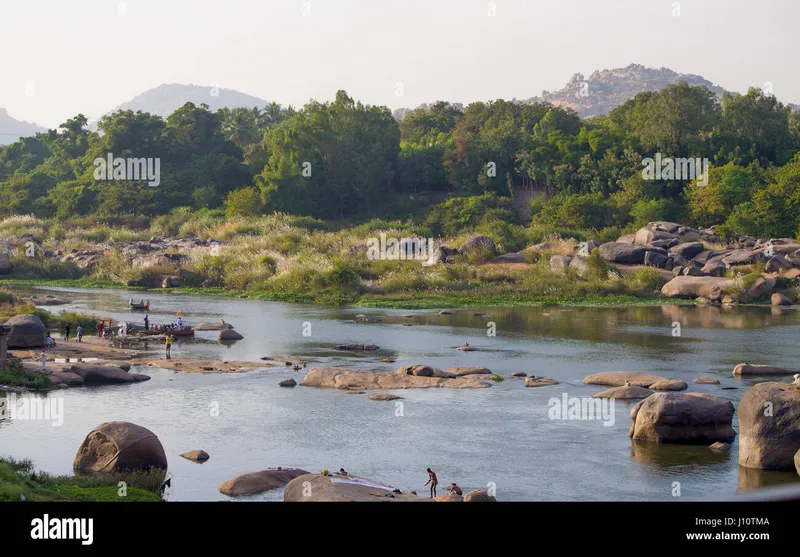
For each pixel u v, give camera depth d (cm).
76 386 3888
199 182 13600
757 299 7194
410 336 5450
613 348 4922
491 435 3039
